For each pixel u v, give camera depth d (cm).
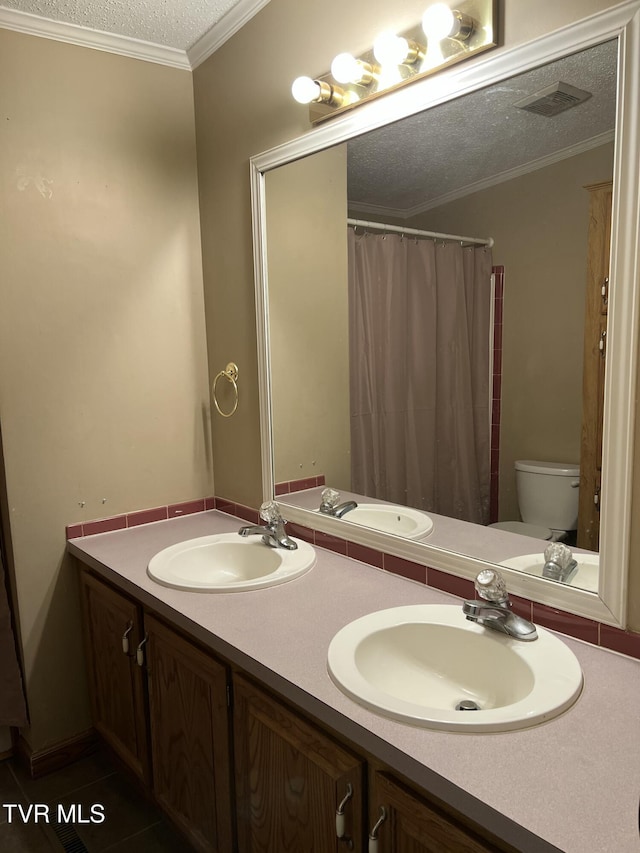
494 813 84
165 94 221
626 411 116
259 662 126
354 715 106
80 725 225
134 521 227
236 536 207
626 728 101
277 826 135
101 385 215
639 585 119
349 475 186
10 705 209
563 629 131
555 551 134
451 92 142
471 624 133
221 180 219
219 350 233
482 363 147
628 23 109
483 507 150
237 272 218
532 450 138
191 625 147
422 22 135
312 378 192
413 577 165
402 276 163
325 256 183
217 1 190
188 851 182
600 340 123
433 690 132
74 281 206
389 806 104
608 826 81
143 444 227
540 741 98
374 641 132
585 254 124
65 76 199
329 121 175
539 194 130
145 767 190
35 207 197
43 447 205
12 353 196
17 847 185
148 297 224
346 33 165
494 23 129
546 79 124
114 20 197
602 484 123
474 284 147
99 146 208
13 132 191
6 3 183
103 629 203
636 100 110
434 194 152
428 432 161
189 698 161
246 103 203
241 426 227
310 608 150
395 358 168
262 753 136
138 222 219
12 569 207
